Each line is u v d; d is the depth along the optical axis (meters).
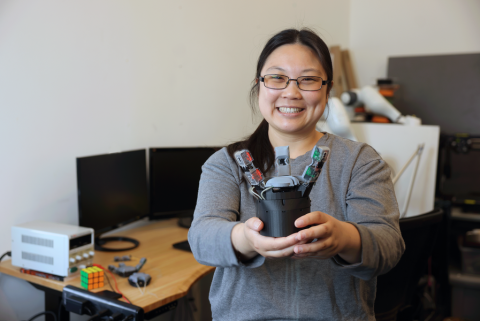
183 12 2.18
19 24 1.51
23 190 1.58
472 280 2.28
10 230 1.55
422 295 1.56
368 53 3.39
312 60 0.80
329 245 0.59
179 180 2.08
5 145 1.51
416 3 3.18
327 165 0.83
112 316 1.19
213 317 0.87
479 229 2.41
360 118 2.58
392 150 2.38
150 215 2.01
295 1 2.92
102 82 1.83
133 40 1.95
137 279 1.39
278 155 0.67
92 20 1.76
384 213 0.75
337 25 3.32
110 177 1.73
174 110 2.19
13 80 1.51
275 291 0.80
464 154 2.87
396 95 3.12
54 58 1.63
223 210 0.80
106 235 1.92
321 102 0.81
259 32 2.69
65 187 1.73
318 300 0.79
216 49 2.40
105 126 1.86
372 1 3.33
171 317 2.16
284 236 0.59
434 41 3.15
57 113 1.67
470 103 2.92
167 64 2.13
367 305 0.85
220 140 2.49
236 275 0.82
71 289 1.30
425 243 1.31
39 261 1.43
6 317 1.56
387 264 0.69
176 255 1.69
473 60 2.90
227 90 2.51
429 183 2.30
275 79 0.81
